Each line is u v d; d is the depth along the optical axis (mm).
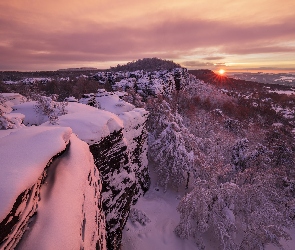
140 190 22672
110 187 12328
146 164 24359
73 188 6172
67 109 16594
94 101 24297
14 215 4062
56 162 6426
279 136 36438
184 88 99250
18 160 5062
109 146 12312
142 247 16250
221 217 18422
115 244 12727
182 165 23797
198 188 18516
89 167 7875
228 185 18641
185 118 45844
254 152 24938
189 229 17906
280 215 18312
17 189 4129
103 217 9078
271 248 19703
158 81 64812
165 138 24766
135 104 37781
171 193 25000
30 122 15391
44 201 5242
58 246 4566
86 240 5836
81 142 8688
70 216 5359
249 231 17812
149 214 20109
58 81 81312
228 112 76062
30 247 4289
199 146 28422
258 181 20812
